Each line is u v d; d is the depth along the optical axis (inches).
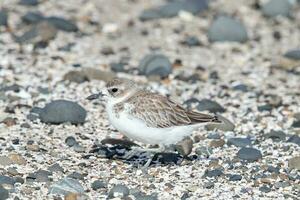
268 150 578.2
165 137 521.3
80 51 813.2
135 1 983.0
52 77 724.0
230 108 676.7
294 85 752.3
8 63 754.2
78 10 936.9
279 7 956.6
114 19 924.0
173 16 939.3
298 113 657.0
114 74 731.4
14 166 525.3
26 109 639.1
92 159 549.3
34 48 804.6
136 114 514.6
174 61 796.0
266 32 914.7
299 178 526.3
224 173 533.3
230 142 588.4
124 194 491.8
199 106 666.8
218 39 869.8
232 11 967.6
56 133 594.2
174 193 500.7
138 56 818.2
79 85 707.4
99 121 625.9
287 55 830.5
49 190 492.7
